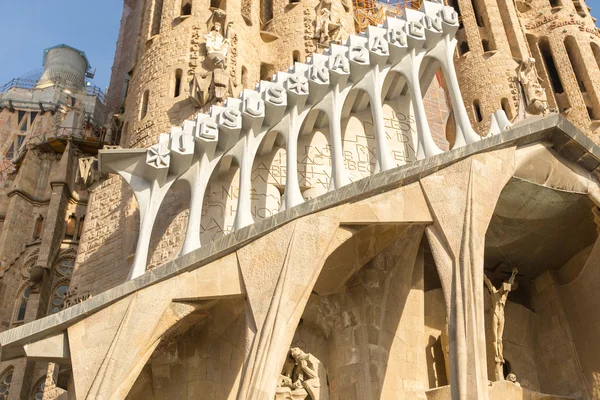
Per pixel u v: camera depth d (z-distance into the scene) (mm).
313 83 23078
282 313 18922
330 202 20531
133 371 18734
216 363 20859
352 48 23703
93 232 26766
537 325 25641
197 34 29156
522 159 22516
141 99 28484
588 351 24125
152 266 23078
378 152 22250
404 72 24047
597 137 35188
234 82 28156
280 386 21250
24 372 31297
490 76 36094
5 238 35406
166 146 22125
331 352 22109
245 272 19766
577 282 25000
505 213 23875
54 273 34531
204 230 22531
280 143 24188
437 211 20797
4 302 33844
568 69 37812
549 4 40938
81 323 19266
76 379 18406
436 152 22203
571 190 23188
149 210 21578
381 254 22359
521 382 24516
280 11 33375
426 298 24375
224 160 23078
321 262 19844
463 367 18344
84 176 27938
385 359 21547
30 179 37688
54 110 42969
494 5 38969
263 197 23312
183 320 20500
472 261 19859
